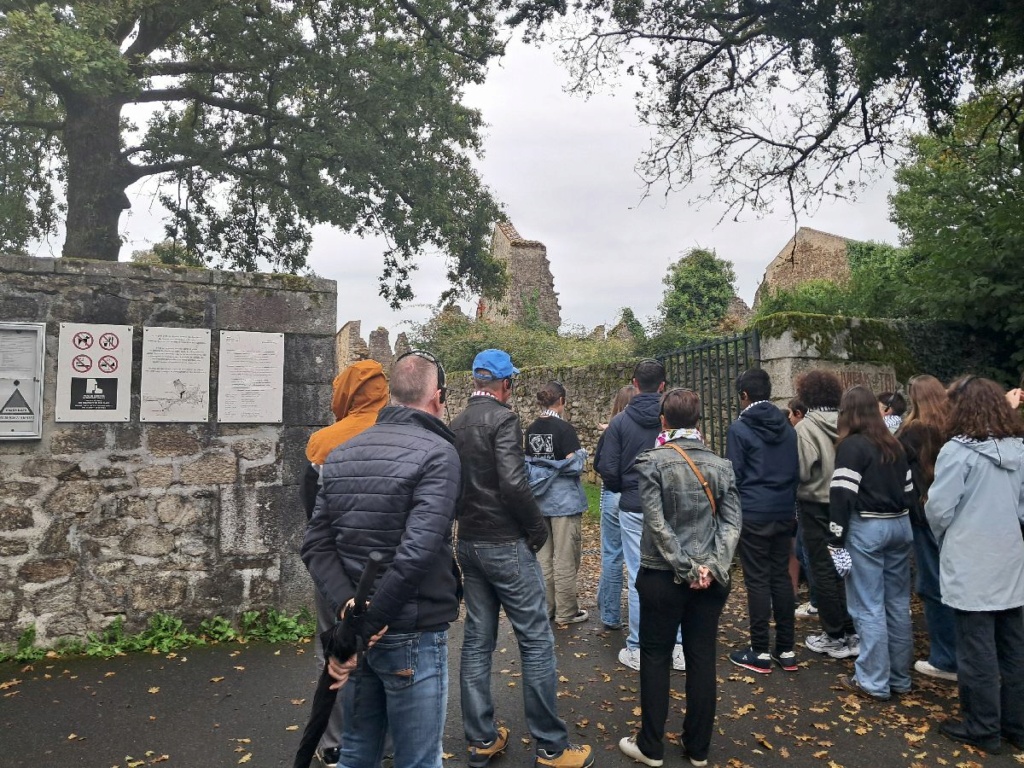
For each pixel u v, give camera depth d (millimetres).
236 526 5055
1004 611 3611
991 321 7531
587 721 3863
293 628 5035
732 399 8031
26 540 4543
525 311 27719
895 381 7125
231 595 5020
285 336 5266
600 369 12781
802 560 5766
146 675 4301
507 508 3268
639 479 3418
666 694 3354
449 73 15688
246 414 5102
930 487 3742
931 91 8062
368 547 2289
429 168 14828
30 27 9852
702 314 26078
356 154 13867
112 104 13977
